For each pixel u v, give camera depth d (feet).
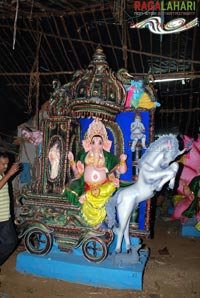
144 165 13.58
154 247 20.22
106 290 13.38
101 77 14.20
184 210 24.07
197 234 22.94
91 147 14.87
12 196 19.89
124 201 13.64
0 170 13.39
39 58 19.67
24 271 14.82
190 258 18.20
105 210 14.10
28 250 15.05
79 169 14.90
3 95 22.86
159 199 29.76
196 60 17.24
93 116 14.39
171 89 20.61
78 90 14.40
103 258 14.02
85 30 16.93
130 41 16.94
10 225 13.60
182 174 24.67
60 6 14.89
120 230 13.89
